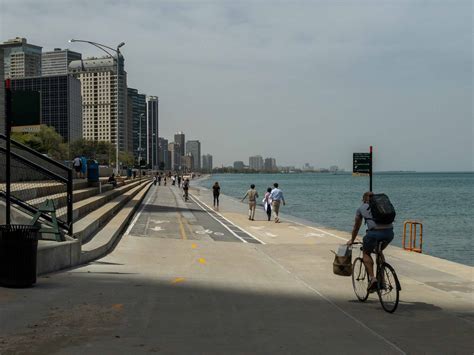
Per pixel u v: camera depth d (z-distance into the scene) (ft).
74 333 21.11
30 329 21.48
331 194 301.84
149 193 188.44
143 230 68.49
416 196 289.74
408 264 46.01
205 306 27.22
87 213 65.10
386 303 27.09
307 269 42.14
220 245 56.90
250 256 49.26
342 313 26.50
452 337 22.15
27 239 29.48
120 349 19.19
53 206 38.09
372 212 26.86
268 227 79.36
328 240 63.57
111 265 40.34
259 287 33.53
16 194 44.93
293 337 21.67
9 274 29.30
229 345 20.26
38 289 29.53
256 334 22.00
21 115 35.94
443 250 78.23
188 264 42.86
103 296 28.35
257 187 430.20
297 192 336.49
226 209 118.62
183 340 20.71
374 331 22.94
